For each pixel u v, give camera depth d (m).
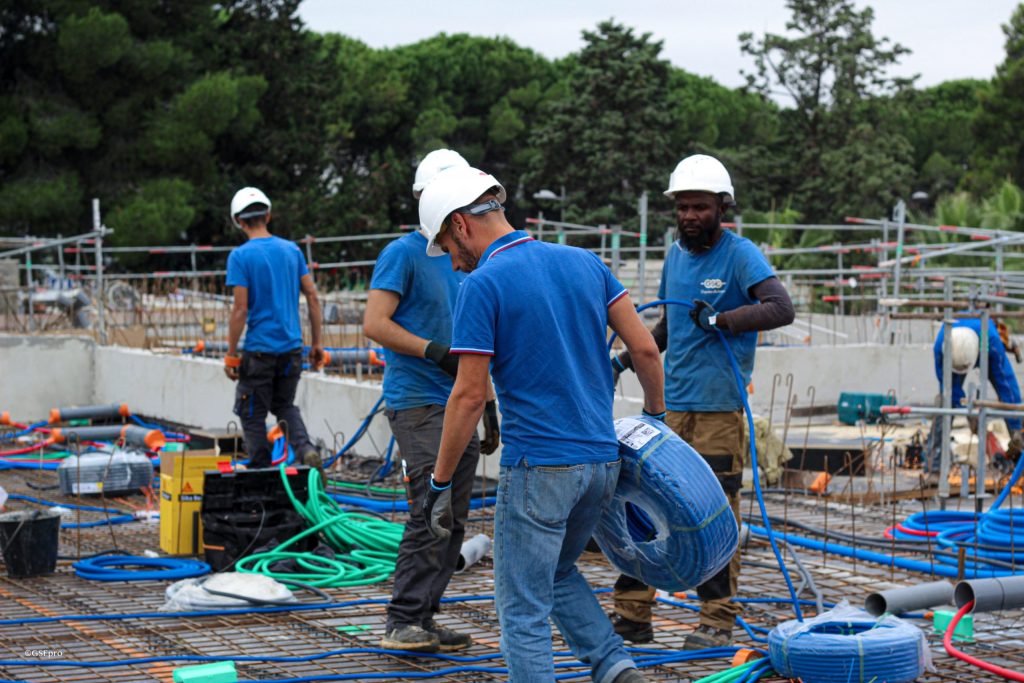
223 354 12.57
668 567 3.75
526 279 3.44
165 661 4.52
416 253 4.72
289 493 6.31
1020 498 8.47
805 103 46.03
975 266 23.97
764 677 4.27
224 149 35.34
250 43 35.69
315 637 4.94
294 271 7.80
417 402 4.68
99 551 6.66
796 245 31.59
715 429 4.64
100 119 30.64
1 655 4.61
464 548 6.03
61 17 29.14
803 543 6.68
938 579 5.96
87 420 11.24
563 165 41.88
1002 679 4.34
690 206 4.62
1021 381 14.38
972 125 46.19
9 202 28.31
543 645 3.44
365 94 43.53
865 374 13.38
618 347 11.08
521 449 3.43
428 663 4.56
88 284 16.45
